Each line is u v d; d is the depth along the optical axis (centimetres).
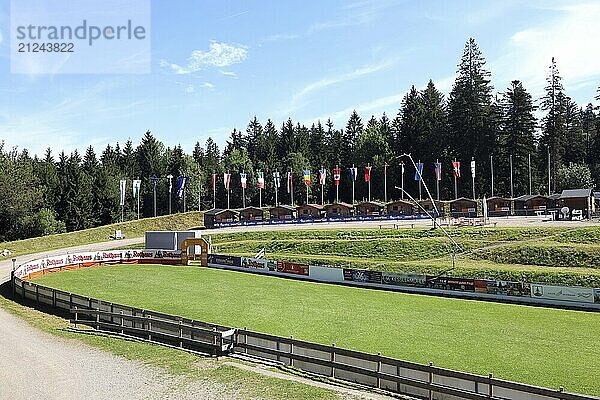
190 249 7119
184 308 4006
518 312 3922
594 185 12675
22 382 2200
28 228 10556
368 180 11325
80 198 13012
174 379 2208
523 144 12706
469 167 13112
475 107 13000
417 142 14025
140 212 15650
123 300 4306
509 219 8569
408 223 8906
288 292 4769
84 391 2081
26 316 3594
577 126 14350
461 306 4156
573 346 2994
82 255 6431
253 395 2000
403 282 4916
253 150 19150
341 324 3522
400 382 2069
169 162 17162
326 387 2092
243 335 2625
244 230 9375
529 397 1820
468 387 1988
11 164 10944
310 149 17475
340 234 8088
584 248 5562
